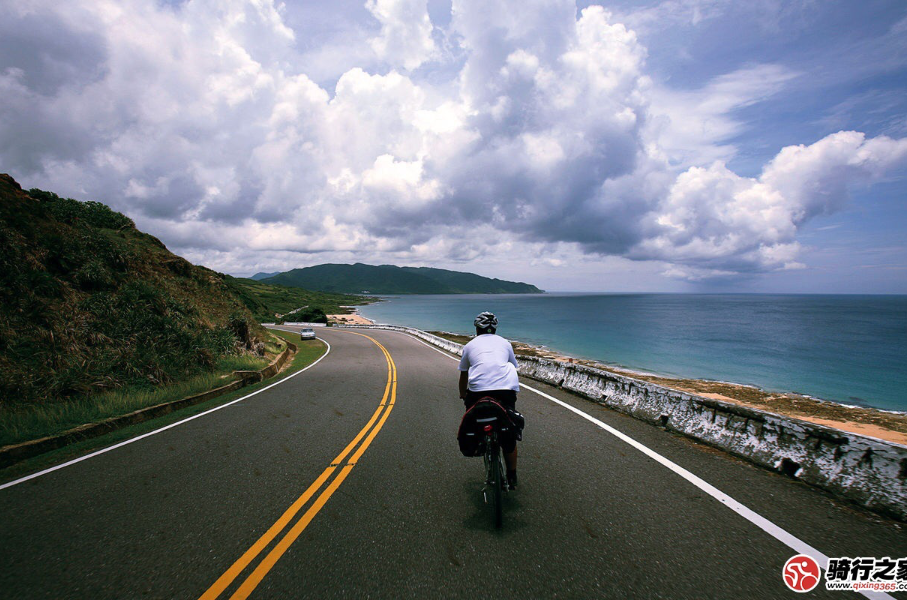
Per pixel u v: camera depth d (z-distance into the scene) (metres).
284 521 3.50
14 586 2.64
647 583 2.55
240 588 2.58
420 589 2.53
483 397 3.59
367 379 13.03
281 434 6.52
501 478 3.37
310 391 10.83
